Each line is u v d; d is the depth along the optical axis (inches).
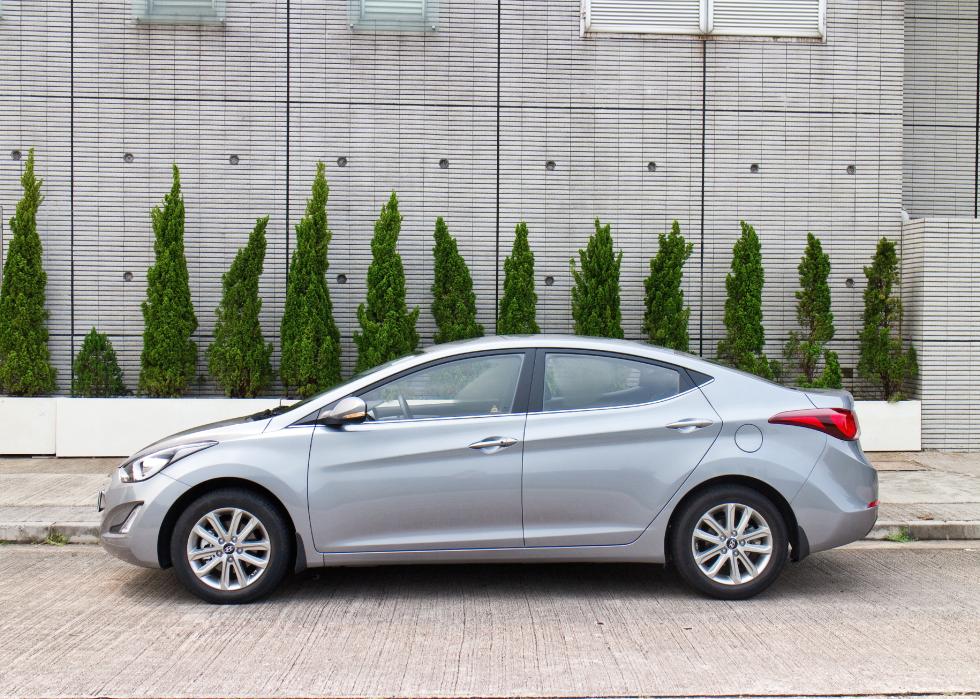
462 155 447.8
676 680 169.8
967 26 487.2
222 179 440.5
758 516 219.0
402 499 214.1
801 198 456.1
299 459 214.4
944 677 171.5
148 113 438.3
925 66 489.4
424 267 447.2
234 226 441.4
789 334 453.7
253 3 440.8
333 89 444.1
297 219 443.2
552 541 216.5
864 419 428.8
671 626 202.4
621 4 450.0
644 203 452.4
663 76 452.8
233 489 217.0
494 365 224.2
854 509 220.5
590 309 425.7
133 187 438.0
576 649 187.0
